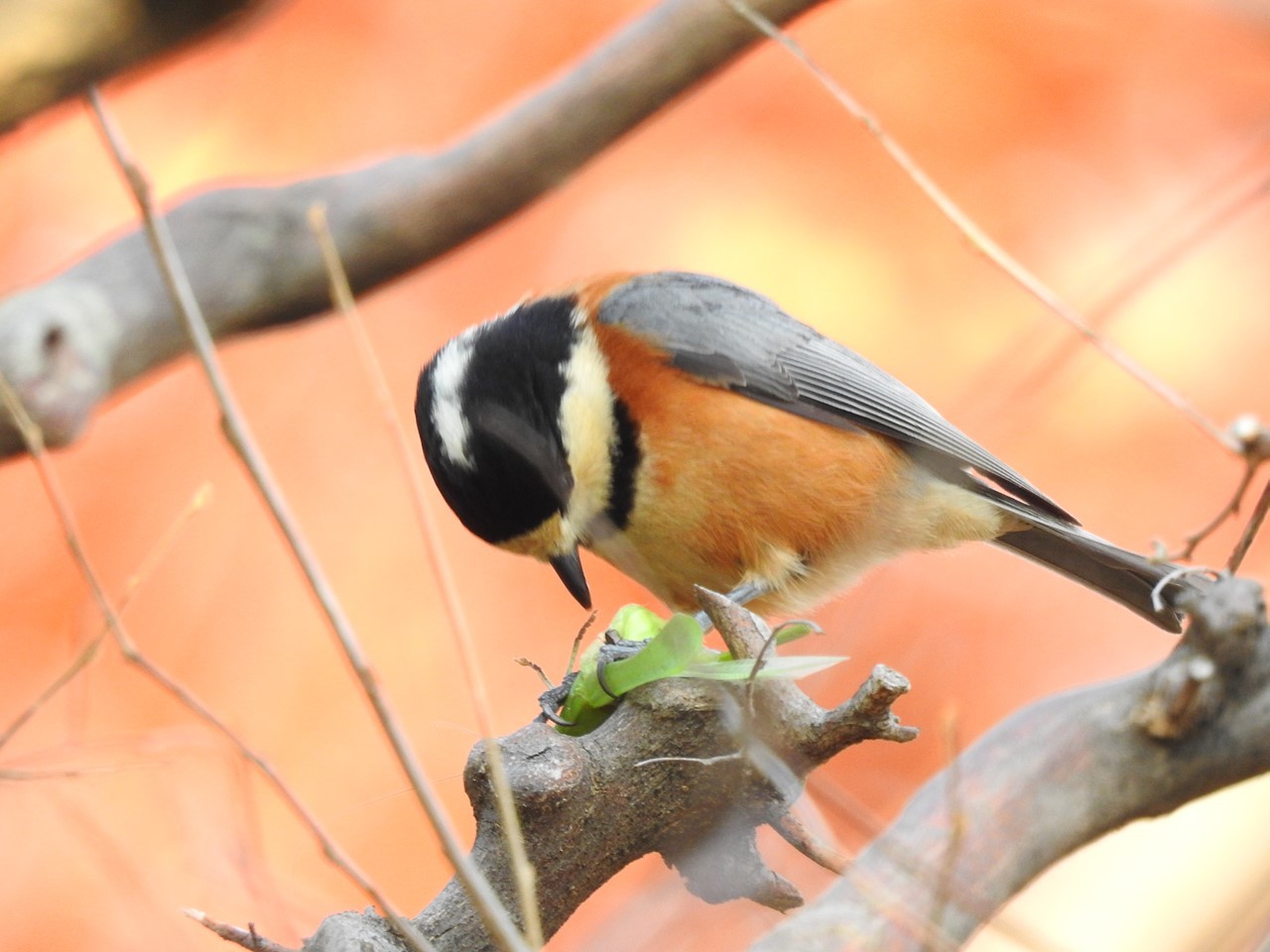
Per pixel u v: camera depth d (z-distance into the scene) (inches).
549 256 503.5
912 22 499.2
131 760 397.7
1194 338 467.8
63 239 501.7
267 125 510.0
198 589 474.0
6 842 414.0
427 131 511.8
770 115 502.0
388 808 438.6
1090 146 490.0
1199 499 458.9
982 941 384.8
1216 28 469.7
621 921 273.0
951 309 481.4
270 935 327.9
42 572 468.1
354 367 505.0
